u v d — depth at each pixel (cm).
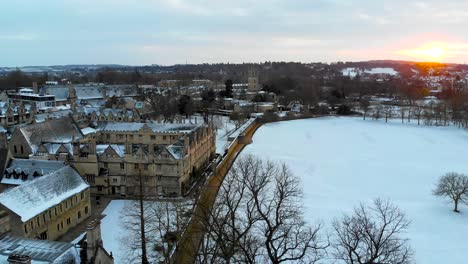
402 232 8900
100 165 10956
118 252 7556
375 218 9588
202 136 13488
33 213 7731
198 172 12862
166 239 7362
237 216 8562
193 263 5975
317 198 11156
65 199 8681
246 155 16188
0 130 14625
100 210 9938
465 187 10169
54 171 9081
